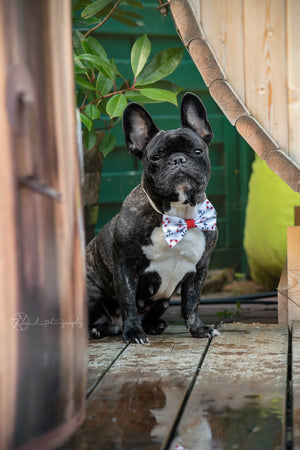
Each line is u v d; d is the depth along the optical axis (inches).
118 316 113.5
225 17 102.0
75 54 130.7
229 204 176.7
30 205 47.8
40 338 49.1
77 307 54.7
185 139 96.0
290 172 102.7
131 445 54.9
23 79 47.1
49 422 50.7
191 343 98.3
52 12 50.5
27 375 48.1
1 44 45.8
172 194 95.5
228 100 102.9
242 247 177.3
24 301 47.4
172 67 128.6
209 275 171.3
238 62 102.7
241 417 62.0
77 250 54.8
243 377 76.4
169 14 169.3
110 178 169.0
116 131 168.4
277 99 102.7
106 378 78.0
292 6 101.0
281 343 95.9
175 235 96.7
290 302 111.8
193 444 55.3
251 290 170.1
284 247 151.6
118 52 166.2
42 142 49.1
